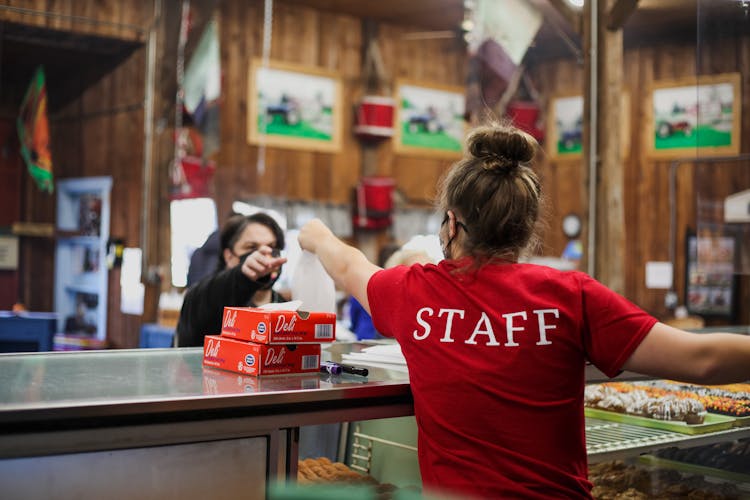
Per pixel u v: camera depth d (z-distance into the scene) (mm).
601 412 2238
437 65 8188
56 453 1177
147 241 6016
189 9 5844
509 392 1374
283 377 1534
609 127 2963
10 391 1271
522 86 6984
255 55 7164
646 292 6996
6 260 6855
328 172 7574
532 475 1344
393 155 7922
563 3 3131
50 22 5488
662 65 6684
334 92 7590
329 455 2031
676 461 2014
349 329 4191
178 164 5961
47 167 6457
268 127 7223
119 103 6395
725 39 2588
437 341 1450
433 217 7992
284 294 3850
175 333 2479
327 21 7562
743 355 1312
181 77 5926
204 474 1309
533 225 1518
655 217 6965
